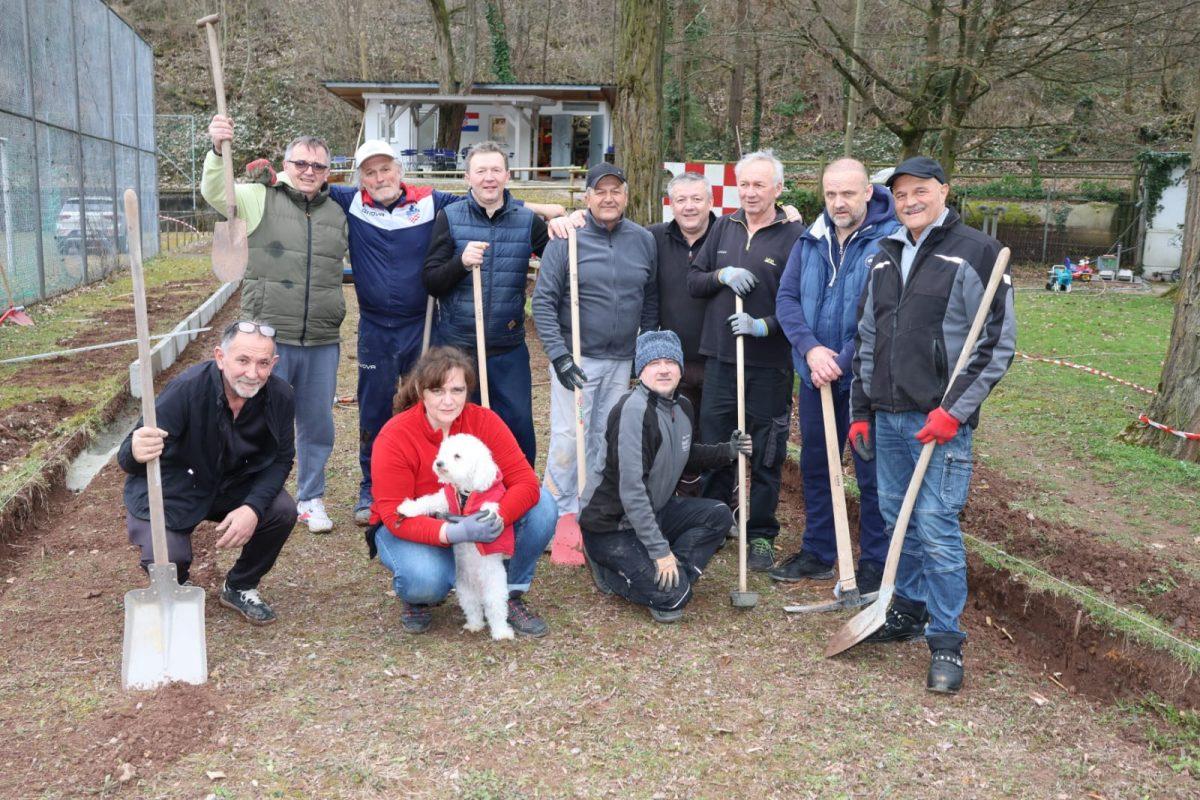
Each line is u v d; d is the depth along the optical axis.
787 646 3.92
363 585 4.43
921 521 3.57
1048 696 3.65
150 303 13.26
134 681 3.39
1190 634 3.79
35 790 2.79
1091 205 23.05
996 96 16.70
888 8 15.65
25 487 5.34
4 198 11.40
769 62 28.16
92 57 15.88
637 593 4.11
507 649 3.81
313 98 38.66
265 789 2.84
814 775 3.01
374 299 4.91
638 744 3.15
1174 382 6.41
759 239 4.55
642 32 7.33
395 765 2.98
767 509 4.77
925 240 3.53
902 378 3.56
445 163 20.67
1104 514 5.20
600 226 4.69
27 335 10.46
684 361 4.86
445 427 3.78
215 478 3.77
